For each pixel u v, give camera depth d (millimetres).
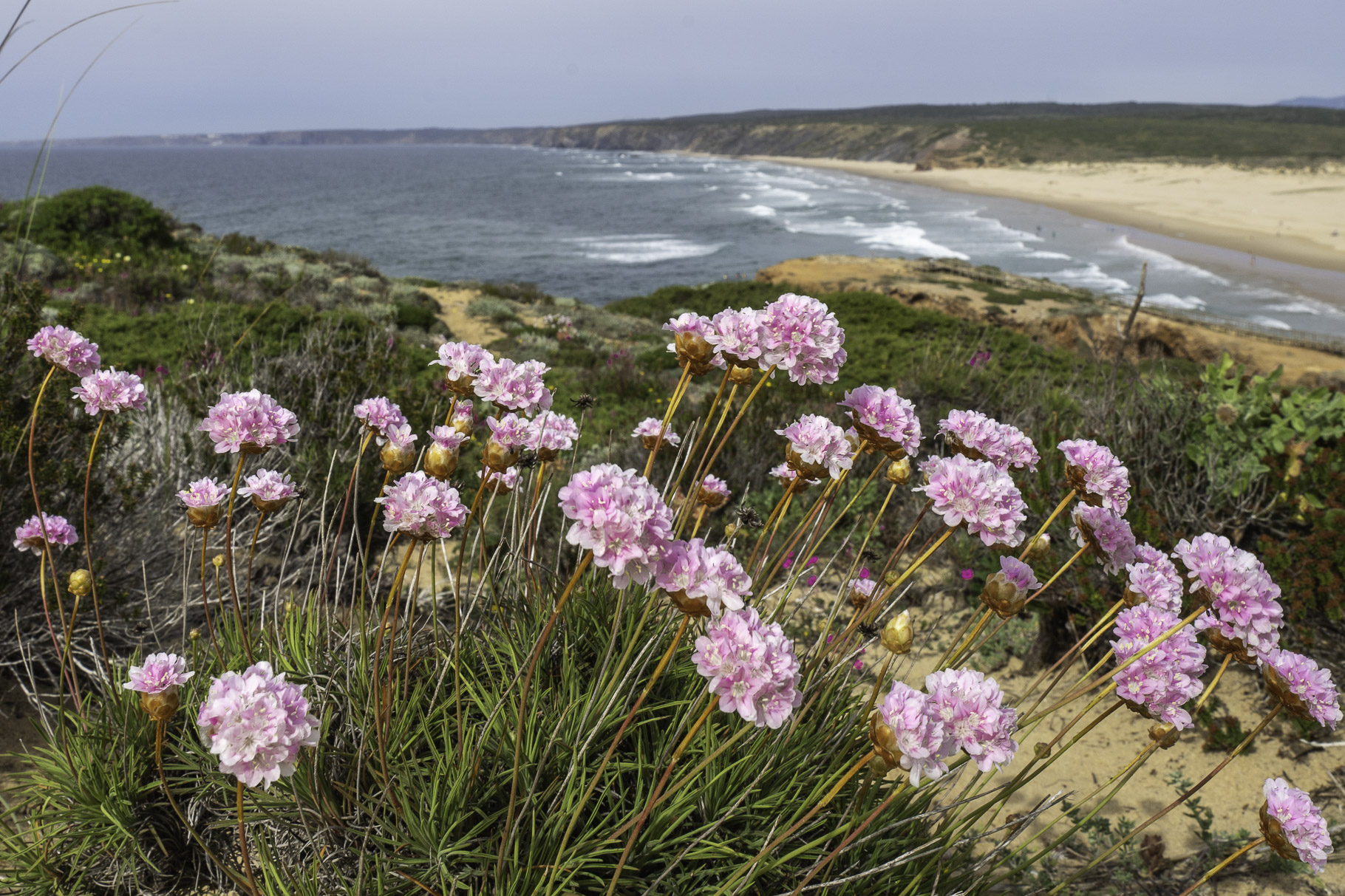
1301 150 124500
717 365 2484
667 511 1562
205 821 2410
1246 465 4695
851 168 187750
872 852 2191
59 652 3143
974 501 2012
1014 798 3564
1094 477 2217
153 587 3889
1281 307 43375
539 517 2775
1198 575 1988
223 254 24156
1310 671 1887
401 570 1915
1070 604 4383
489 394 2309
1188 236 71688
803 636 3871
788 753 2275
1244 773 3719
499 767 2172
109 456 4312
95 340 10078
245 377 5965
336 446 4922
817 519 2553
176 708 1766
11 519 3428
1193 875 3123
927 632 4172
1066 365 17016
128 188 123250
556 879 1929
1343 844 3234
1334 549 3949
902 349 15906
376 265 59875
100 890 2383
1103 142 154500
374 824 1987
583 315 26922
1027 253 65188
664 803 2080
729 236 79812
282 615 3104
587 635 2617
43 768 2498
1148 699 1940
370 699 2201
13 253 4391
